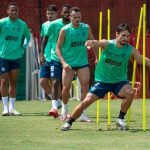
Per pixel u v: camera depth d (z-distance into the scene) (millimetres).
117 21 49312
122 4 49438
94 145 21016
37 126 26547
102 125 26859
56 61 30469
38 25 47781
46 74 32844
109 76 24422
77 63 27516
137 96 45219
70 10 27875
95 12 48938
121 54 24094
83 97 27609
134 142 21672
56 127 26141
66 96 28250
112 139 22406
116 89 24750
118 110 35094
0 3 47062
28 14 47750
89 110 35312
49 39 31953
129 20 49562
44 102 41812
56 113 29891
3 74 32062
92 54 43750
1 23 31562
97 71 24719
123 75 24719
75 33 27219
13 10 31531
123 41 23859
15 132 24578
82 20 48719
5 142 21891
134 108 36719
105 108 36625
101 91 24562
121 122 25234
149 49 45531
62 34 27078
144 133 24031
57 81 30516
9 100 32500
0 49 31875
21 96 44594
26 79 44469
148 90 45719
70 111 34719
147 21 48812
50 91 33219
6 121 28703
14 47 31875
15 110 32562
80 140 22219
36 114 32625
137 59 24406
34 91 44594
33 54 44562
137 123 27828
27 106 38375
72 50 27406
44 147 20688
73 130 25047
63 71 27812
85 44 24844
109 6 49219
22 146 20969
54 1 48062
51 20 32500
